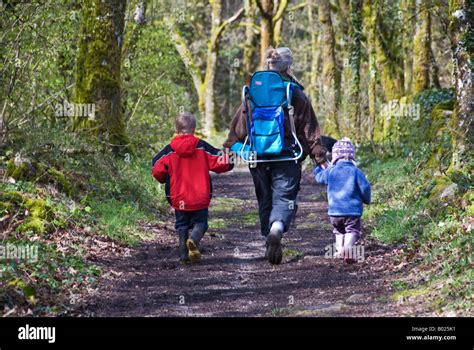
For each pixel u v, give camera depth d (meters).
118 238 13.01
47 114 18.88
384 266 11.18
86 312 8.91
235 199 21.45
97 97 19.20
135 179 17.59
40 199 12.39
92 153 16.56
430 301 8.81
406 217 13.62
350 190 11.57
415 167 18.56
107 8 19.38
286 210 10.84
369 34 29.72
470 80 13.85
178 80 37.97
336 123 31.36
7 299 8.59
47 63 17.77
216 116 56.09
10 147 14.64
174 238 14.26
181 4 30.92
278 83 10.83
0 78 15.28
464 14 13.77
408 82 31.94
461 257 9.88
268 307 9.25
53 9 17.88
